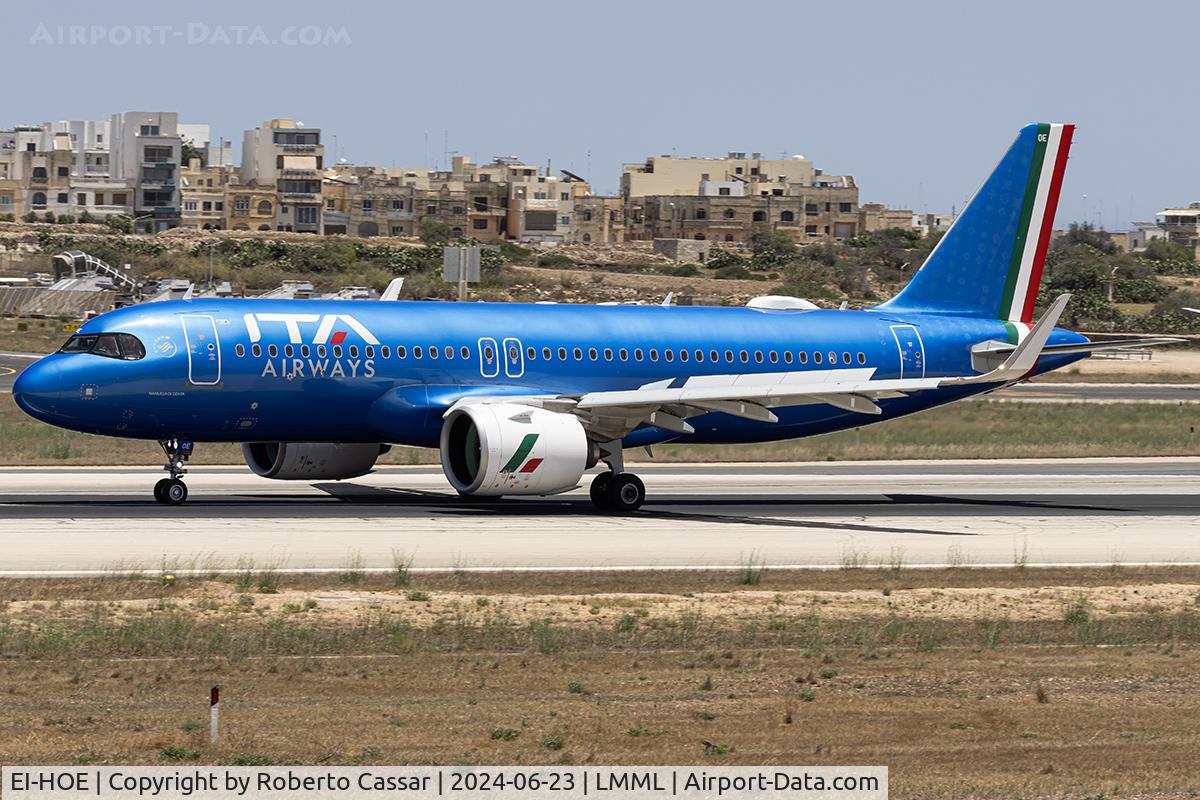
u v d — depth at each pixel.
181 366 163.50
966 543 153.12
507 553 139.25
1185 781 72.81
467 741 78.06
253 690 88.19
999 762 75.75
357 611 112.31
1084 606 121.31
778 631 109.19
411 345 173.62
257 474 187.38
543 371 180.00
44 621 106.12
